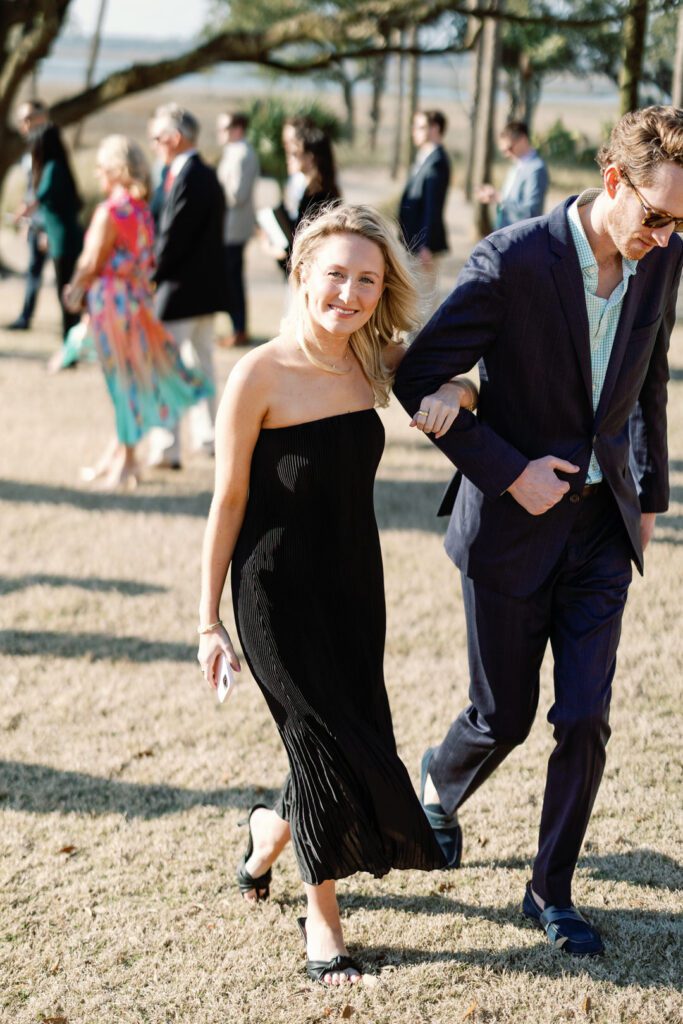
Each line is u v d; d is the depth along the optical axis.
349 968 2.83
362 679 2.75
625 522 2.88
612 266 2.75
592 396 2.81
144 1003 2.73
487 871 3.28
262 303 14.05
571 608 2.91
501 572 2.89
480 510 2.91
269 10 26.94
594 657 2.84
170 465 7.26
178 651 4.76
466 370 2.81
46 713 4.21
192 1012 2.71
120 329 6.60
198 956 2.91
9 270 16.42
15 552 5.81
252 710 4.27
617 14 6.25
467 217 22.34
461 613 5.16
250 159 10.68
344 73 35.56
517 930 3.00
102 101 10.88
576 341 2.74
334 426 2.65
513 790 3.72
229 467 2.65
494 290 2.73
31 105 10.62
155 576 5.54
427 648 4.79
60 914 3.07
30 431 8.06
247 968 2.86
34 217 11.55
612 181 2.59
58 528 6.16
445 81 92.50
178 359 6.83
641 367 2.83
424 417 2.72
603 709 2.80
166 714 4.22
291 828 2.80
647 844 3.38
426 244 9.67
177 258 7.07
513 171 9.27
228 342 11.04
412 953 2.92
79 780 3.76
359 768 2.68
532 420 2.82
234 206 10.71
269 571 2.67
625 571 2.93
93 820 3.53
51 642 4.82
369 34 9.07
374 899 3.17
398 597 5.33
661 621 5.04
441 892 3.19
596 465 2.87
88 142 34.78
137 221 6.50
